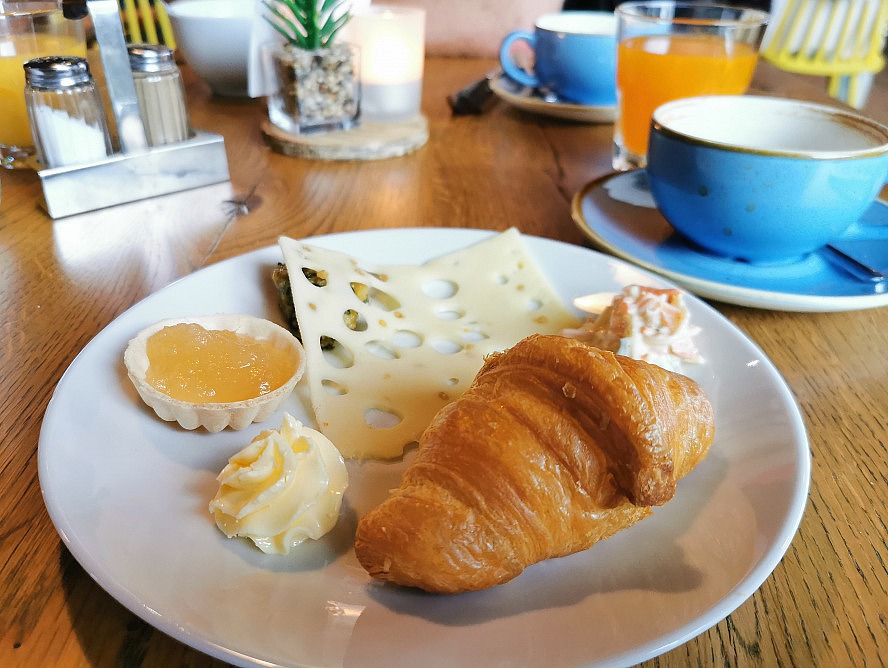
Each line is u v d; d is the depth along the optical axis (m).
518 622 0.17
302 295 0.29
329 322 0.28
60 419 0.21
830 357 0.29
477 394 0.20
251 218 0.40
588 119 0.57
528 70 0.69
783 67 1.08
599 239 0.35
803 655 0.17
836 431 0.25
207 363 0.25
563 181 0.46
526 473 0.18
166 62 0.42
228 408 0.23
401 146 0.49
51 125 0.38
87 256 0.35
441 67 0.72
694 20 0.46
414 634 0.16
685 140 0.32
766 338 0.30
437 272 0.33
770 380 0.25
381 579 0.18
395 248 0.34
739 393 0.25
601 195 0.41
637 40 0.47
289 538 0.19
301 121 0.50
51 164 0.39
